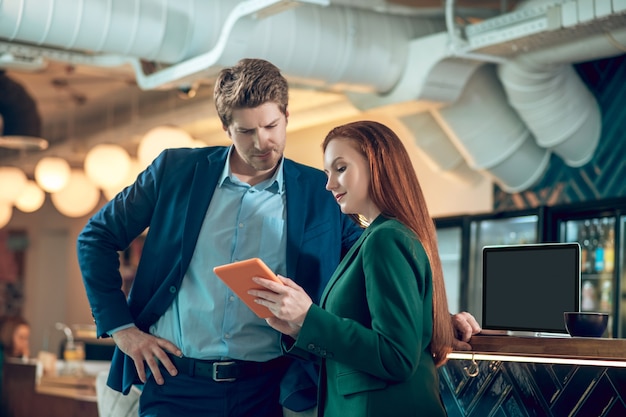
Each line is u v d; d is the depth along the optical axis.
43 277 15.25
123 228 2.98
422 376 2.32
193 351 2.90
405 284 2.24
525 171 6.97
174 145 7.60
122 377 3.01
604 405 2.67
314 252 2.97
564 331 2.72
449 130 6.74
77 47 4.93
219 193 2.97
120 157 8.66
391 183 2.38
